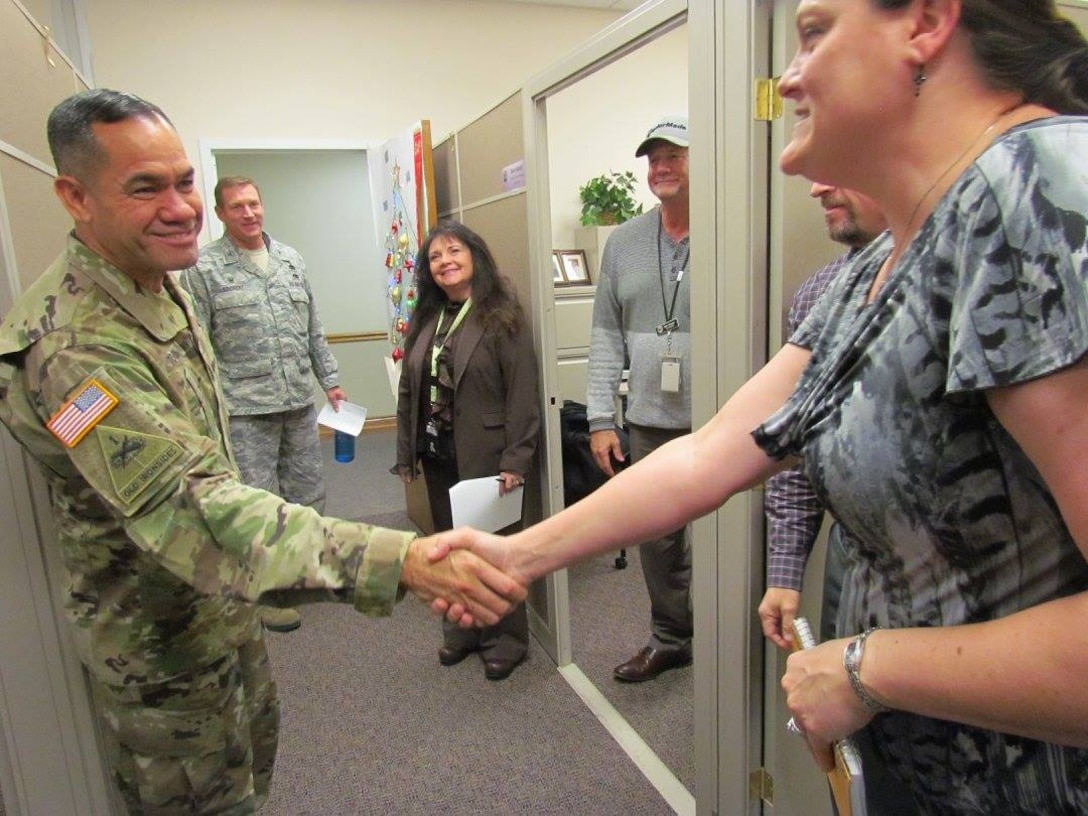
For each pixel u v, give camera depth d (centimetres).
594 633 267
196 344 127
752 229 128
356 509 413
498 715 218
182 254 112
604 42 170
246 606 130
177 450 101
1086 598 46
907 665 55
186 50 393
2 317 120
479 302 226
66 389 100
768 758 147
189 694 123
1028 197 46
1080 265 42
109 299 109
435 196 309
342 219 603
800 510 125
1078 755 53
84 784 137
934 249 52
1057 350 43
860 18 53
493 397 226
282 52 410
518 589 98
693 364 146
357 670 248
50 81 155
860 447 58
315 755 203
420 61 437
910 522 57
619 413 331
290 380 299
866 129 56
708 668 155
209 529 100
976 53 52
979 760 60
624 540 91
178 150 109
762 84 124
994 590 55
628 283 218
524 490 243
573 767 193
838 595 81
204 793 128
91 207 106
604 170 486
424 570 100
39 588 128
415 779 191
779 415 71
